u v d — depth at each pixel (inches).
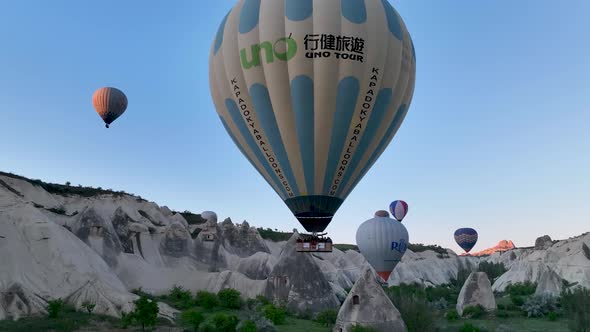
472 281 2233.0
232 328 1398.9
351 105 956.0
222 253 2883.9
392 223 1563.7
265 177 1051.3
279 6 967.0
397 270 4072.3
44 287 1696.6
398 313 1380.4
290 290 2160.4
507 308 2277.3
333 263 3777.1
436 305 2432.3
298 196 1006.4
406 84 1042.1
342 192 1021.2
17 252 1755.7
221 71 1032.2
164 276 2429.9
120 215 2610.7
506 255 5477.4
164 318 1540.4
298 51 937.5
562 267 3467.0
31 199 2490.2
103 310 1569.9
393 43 991.0
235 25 1011.3
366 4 978.1
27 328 1272.1
